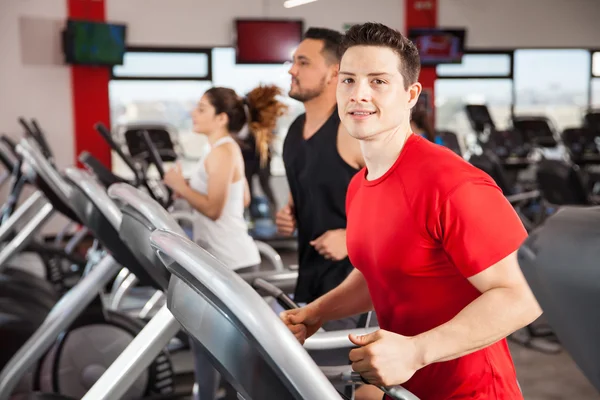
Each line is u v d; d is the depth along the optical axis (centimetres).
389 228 133
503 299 120
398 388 120
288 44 974
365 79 129
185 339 304
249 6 977
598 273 49
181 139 978
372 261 139
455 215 123
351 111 130
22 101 895
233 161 286
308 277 214
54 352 282
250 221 849
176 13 952
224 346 91
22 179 409
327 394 87
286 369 87
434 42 1033
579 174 537
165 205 395
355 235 143
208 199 282
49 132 907
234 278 89
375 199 136
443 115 1091
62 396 243
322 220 207
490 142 982
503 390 138
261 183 848
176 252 95
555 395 349
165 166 954
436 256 131
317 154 205
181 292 99
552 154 1110
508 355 143
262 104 290
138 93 953
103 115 928
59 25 903
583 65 1125
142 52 947
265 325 87
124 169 935
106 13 925
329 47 204
